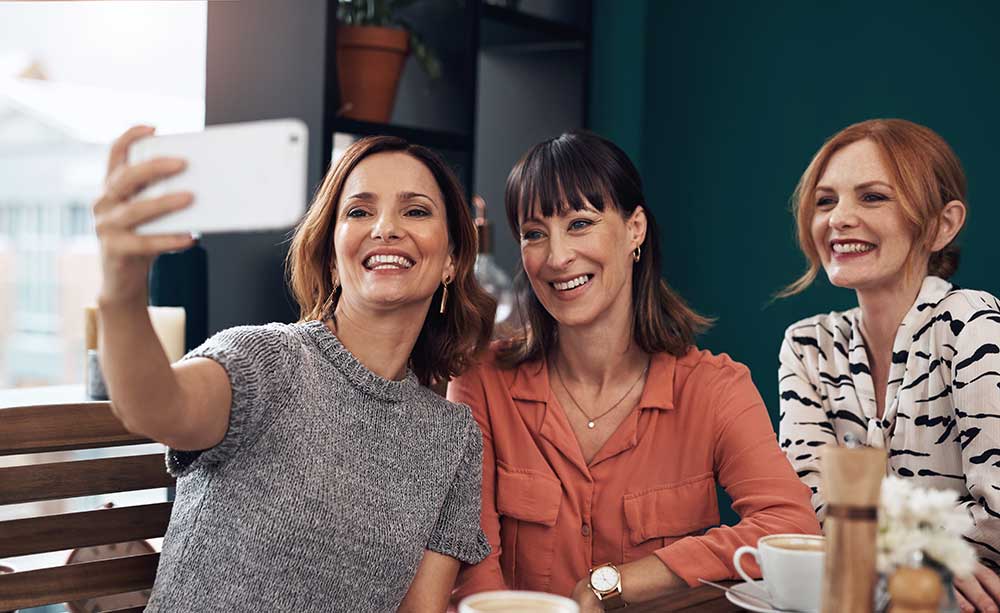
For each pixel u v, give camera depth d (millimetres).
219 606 1253
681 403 1654
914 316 1808
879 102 2816
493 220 3389
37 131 3102
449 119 2818
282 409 1282
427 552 1452
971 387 1697
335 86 2422
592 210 1628
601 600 1440
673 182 3240
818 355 1967
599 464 1645
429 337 1579
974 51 2646
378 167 1432
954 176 1830
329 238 1477
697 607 1199
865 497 855
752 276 3059
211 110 2584
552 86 3314
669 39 3236
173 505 1349
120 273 912
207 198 812
